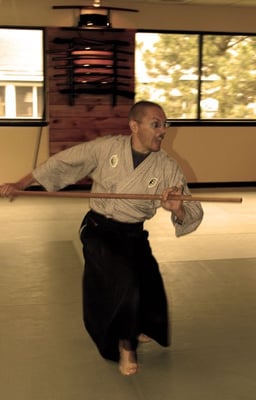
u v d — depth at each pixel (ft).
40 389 7.77
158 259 14.05
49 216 18.74
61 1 22.00
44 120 23.12
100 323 8.01
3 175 23.12
